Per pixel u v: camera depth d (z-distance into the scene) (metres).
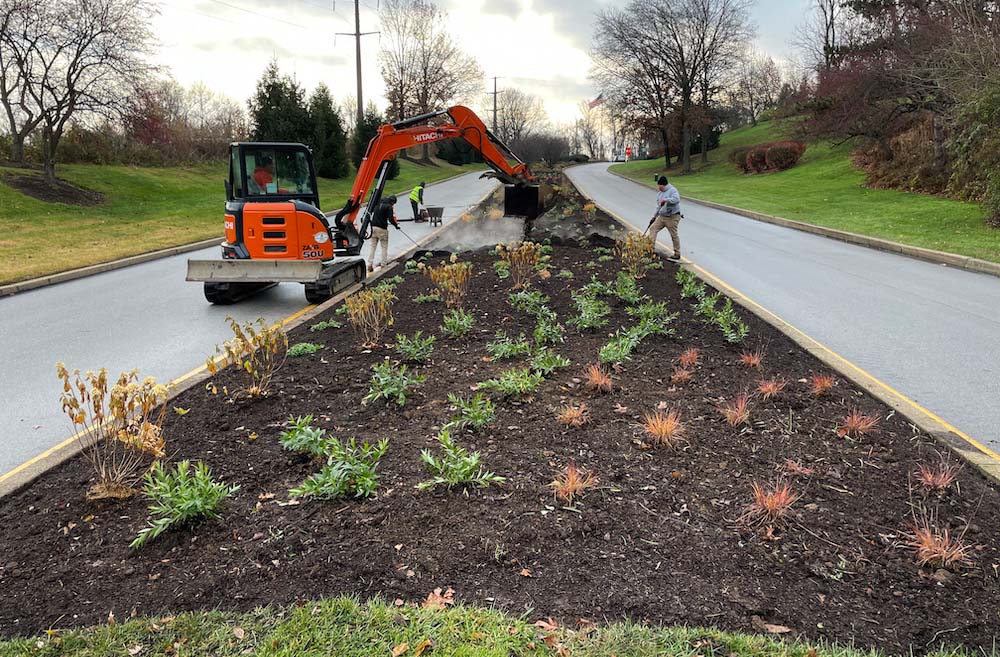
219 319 8.74
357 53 44.03
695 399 4.86
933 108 23.31
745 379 5.34
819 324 7.80
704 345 6.32
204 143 36.56
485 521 3.28
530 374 5.39
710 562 2.96
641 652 2.37
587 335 6.68
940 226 16.53
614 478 3.70
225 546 3.13
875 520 3.31
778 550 3.06
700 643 2.42
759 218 21.31
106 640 2.51
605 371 5.43
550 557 3.00
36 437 4.93
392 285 9.77
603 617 2.61
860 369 6.11
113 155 29.69
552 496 3.51
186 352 7.16
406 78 61.47
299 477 3.80
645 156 89.81
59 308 9.62
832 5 45.09
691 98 50.25
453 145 68.88
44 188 21.75
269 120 38.53
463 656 2.37
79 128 26.66
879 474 3.79
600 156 122.25
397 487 3.62
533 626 2.54
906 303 8.96
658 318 7.16
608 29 50.25
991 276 11.11
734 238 16.44
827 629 2.55
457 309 7.96
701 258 13.03
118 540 3.23
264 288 10.94
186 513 3.22
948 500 3.51
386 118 62.25
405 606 2.64
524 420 4.49
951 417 4.97
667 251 13.90
